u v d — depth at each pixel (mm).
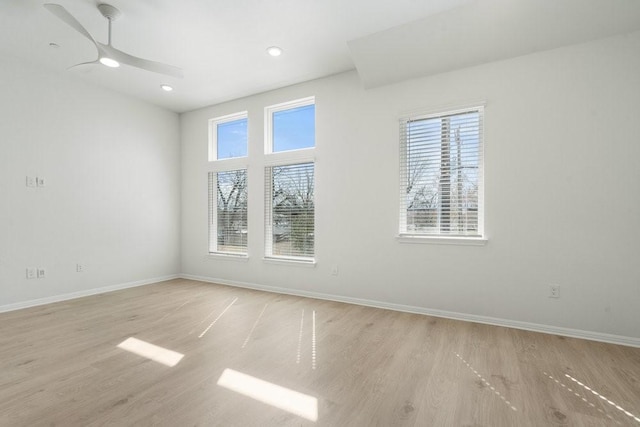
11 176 3496
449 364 2234
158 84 4242
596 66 2695
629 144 2592
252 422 1604
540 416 1662
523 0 2494
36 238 3689
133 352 2414
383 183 3625
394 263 3555
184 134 5301
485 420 1625
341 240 3873
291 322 3113
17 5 2629
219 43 3229
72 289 4008
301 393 1866
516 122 2979
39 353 2385
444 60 3164
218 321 3141
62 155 3918
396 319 3211
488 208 3092
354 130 3795
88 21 2854
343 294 3863
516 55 2961
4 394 1830
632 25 2535
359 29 2977
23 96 3588
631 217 2586
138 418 1623
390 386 1946
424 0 2561
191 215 5254
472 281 3166
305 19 2830
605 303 2662
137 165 4742
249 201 4641
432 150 3418
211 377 2045
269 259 4410
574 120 2764
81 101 4098
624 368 2180
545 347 2523
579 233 2748
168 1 2580
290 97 4258
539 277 2893
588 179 2717
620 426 1590
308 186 4180
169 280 5129
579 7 2482
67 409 1693
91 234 4203
